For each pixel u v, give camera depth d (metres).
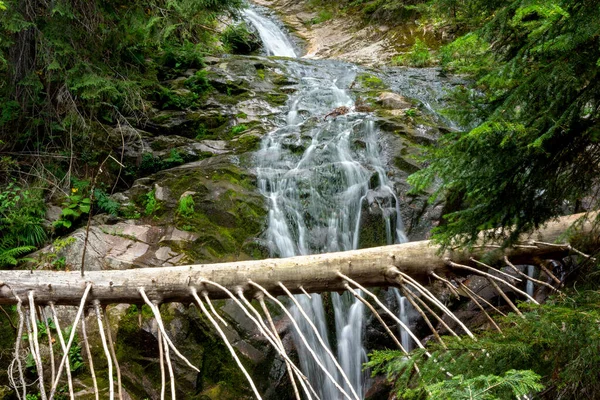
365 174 7.75
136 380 5.69
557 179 2.61
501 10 2.55
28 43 7.41
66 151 8.00
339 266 4.28
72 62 7.66
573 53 2.27
